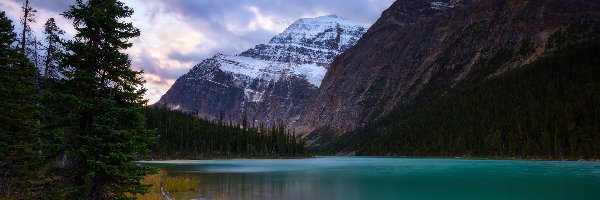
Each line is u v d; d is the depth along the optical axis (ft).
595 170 211.41
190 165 292.61
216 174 195.42
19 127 70.18
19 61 73.36
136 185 58.59
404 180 167.22
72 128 53.57
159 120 465.06
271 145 557.33
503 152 461.37
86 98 52.60
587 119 432.25
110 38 53.62
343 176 188.75
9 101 70.38
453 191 129.49
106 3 53.83
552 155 403.34
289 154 570.05
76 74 51.75
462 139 534.78
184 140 465.47
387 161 409.08
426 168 256.11
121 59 53.93
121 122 56.75
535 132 458.50
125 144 53.16
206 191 119.96
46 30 82.12
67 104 51.96
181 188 116.57
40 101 52.70
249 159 491.31
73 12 52.70
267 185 144.36
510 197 114.62
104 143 52.47
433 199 112.78
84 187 52.54
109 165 52.01
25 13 87.51
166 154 419.95
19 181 64.28
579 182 147.95
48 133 51.85
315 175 197.16
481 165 288.30
